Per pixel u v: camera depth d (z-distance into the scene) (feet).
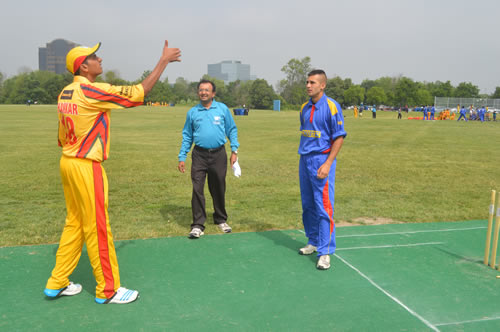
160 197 23.57
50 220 18.11
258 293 11.00
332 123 12.66
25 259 13.09
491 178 31.58
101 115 9.80
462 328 9.38
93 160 9.78
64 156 9.77
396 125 103.14
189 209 20.76
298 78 388.37
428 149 50.70
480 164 38.88
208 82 15.78
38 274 11.94
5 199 22.50
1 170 31.71
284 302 10.52
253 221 18.49
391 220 19.29
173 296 10.72
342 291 11.23
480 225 18.33
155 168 33.83
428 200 23.71
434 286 11.66
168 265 12.89
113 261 10.20
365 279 12.07
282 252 14.29
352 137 67.00
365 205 22.27
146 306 10.14
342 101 381.19
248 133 73.92
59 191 24.77
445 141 61.26
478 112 141.08
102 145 9.89
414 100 335.06
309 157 13.05
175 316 9.68
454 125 105.70
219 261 13.30
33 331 8.87
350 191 26.23
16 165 34.09
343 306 10.36
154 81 10.11
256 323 9.43
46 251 13.84
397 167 36.29
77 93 9.47
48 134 62.23
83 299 10.44
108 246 10.05
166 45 10.41
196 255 13.82
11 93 362.94
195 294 10.87
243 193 25.16
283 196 24.41
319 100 12.89
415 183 29.17
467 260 13.82
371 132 78.54
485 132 80.64
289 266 13.00
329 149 12.98
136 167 34.17
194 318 9.60
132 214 19.54
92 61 9.91
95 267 10.02
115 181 28.14
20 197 23.04
